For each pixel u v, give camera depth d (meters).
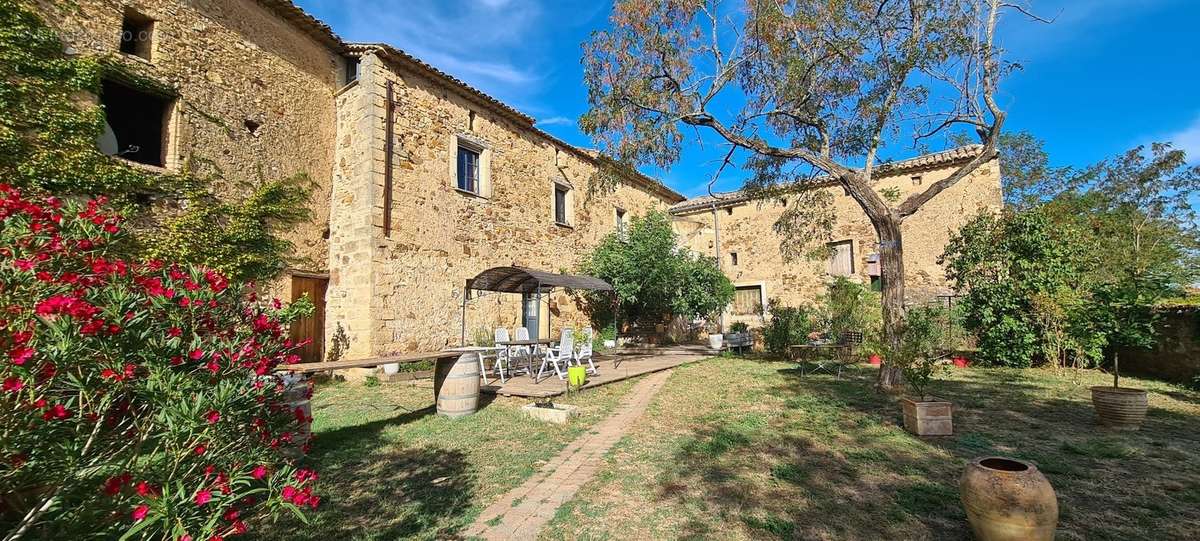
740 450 4.40
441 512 3.19
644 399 6.82
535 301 12.73
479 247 11.09
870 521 2.97
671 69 7.65
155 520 1.61
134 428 2.13
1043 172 20.19
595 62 7.56
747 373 9.21
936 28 6.76
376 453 4.41
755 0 7.24
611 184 8.83
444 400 5.78
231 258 7.24
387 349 8.96
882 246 7.18
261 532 2.89
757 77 7.88
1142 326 6.58
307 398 4.12
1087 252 9.66
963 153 12.93
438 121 10.37
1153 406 5.83
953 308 10.99
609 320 14.92
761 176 9.08
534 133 13.05
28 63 5.29
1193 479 3.52
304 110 9.18
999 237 9.99
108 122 6.95
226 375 2.11
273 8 8.71
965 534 2.80
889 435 4.79
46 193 5.12
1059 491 3.35
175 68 7.20
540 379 8.19
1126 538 2.71
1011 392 6.83
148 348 1.92
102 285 2.02
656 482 3.67
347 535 2.88
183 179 7.04
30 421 1.74
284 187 8.42
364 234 8.95
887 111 7.30
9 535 1.75
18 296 1.84
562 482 3.71
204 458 1.98
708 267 14.79
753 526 2.93
